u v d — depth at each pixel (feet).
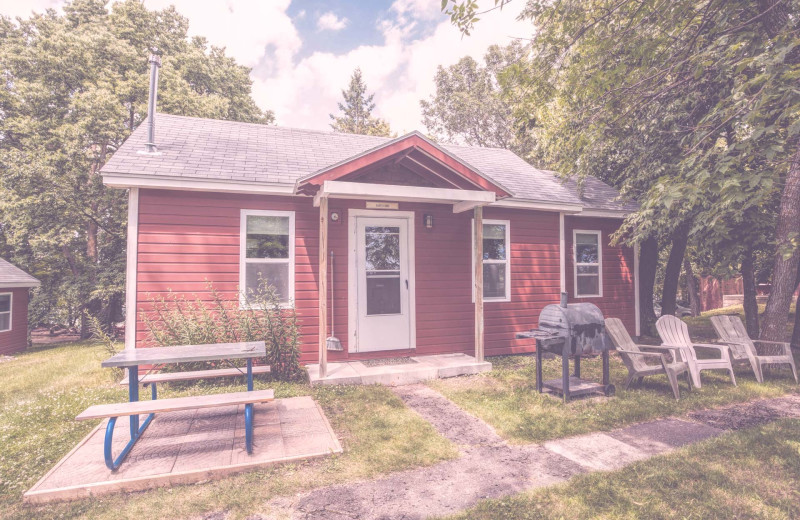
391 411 16.98
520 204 29.27
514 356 29.55
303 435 14.37
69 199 57.31
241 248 23.62
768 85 14.05
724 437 13.69
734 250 30.37
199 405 11.95
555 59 19.49
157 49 69.77
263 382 21.21
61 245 57.57
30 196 55.11
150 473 11.41
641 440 14.10
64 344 59.26
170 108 59.47
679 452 12.66
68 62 58.90
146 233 22.00
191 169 22.58
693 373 19.97
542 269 31.58
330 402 18.17
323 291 21.13
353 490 10.95
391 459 12.57
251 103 87.86
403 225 27.22
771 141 21.04
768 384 20.42
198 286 22.79
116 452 13.01
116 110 56.29
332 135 34.83
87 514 9.84
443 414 17.03
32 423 16.12
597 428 15.15
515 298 30.53
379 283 26.48
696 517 9.32
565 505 9.94
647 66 20.27
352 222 25.81
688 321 52.08
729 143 26.53
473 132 105.29
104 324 63.82
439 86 109.09
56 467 11.85
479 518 9.46
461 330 28.66
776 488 10.55
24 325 54.08
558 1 17.85
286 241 24.62
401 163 24.29
